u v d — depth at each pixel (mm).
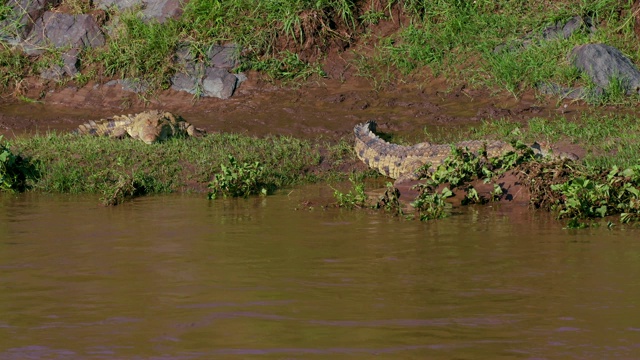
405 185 19094
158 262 11914
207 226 14828
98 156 20969
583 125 23766
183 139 22938
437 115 25859
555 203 16281
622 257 12016
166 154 21172
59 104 28266
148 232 14273
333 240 13461
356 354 8078
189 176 20062
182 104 27828
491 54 28234
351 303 9742
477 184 18266
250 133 24828
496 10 30312
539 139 22469
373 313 9352
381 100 27281
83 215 16219
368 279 10836
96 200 18250
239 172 18812
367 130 22828
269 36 29594
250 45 29281
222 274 11148
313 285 10547
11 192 19406
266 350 8211
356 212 16375
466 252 12461
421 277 10922
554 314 9273
